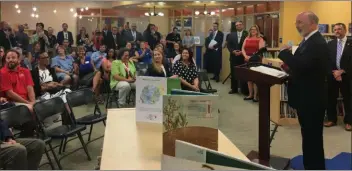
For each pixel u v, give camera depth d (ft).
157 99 9.23
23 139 11.02
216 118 6.59
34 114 12.26
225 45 32.27
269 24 28.45
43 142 11.13
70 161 13.21
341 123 18.26
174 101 6.60
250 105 22.89
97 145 15.06
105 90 23.25
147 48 29.27
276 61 17.57
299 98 10.82
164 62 19.02
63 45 29.86
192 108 6.61
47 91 19.20
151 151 7.17
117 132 8.46
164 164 5.06
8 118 11.30
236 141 15.61
